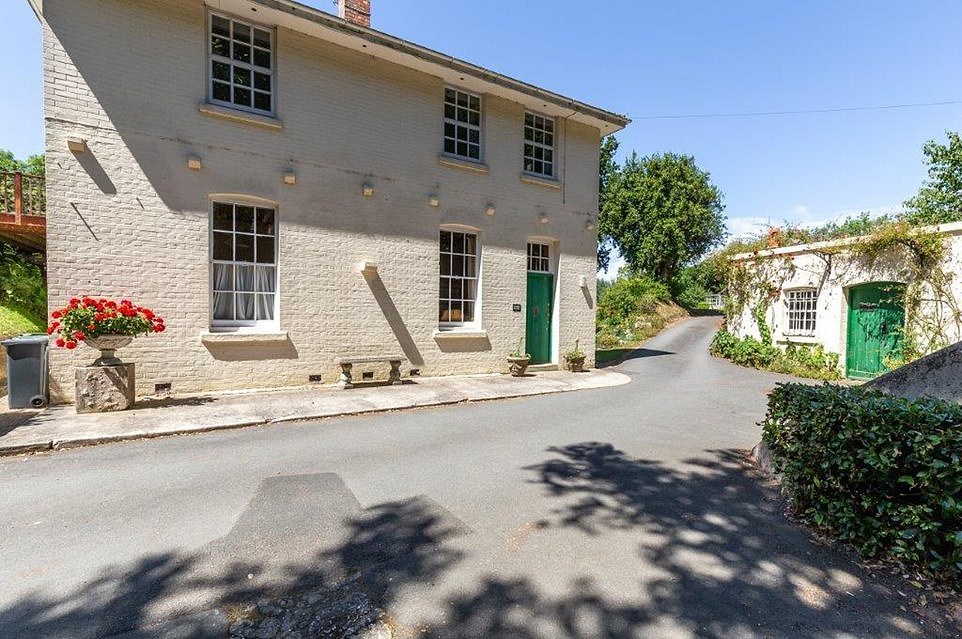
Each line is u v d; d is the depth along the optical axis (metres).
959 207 19.78
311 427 6.57
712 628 2.58
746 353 13.97
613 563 3.21
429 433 6.35
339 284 9.33
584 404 8.44
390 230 9.92
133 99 7.45
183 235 7.84
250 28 8.52
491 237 11.43
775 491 4.45
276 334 8.60
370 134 9.64
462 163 10.83
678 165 34.44
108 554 3.24
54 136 6.93
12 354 6.75
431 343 10.55
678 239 33.66
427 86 10.36
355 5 10.34
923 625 2.63
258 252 8.68
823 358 12.34
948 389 3.99
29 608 2.67
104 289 7.27
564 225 12.74
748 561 3.24
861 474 3.33
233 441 5.81
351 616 2.64
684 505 4.13
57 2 6.94
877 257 11.38
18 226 8.62
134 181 7.46
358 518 3.82
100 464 4.93
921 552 3.09
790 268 13.50
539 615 2.67
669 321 27.50
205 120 8.01
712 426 6.88
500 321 11.60
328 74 9.15
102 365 6.69
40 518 3.74
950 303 10.16
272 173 8.59
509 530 3.65
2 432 5.67
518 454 5.49
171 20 7.73
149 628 2.52
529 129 12.30
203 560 3.18
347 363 9.02
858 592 2.91
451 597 2.82
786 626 2.60
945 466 2.92
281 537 3.50
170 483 4.46
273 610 2.69
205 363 8.08
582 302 13.12
